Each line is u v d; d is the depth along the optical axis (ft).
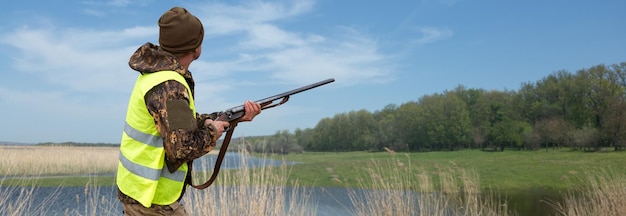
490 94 173.58
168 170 6.67
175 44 6.77
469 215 24.53
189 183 7.34
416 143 178.29
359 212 22.85
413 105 184.85
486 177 70.33
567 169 74.02
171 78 6.46
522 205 44.16
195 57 7.13
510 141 146.92
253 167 19.04
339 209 31.73
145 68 6.56
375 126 203.92
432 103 178.70
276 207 18.26
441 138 169.17
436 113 174.40
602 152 102.58
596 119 132.98
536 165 82.94
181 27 6.73
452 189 27.58
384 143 189.67
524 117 159.02
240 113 7.25
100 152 88.79
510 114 160.76
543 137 136.77
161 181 6.64
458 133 166.09
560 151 115.96
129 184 6.60
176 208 6.87
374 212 21.91
